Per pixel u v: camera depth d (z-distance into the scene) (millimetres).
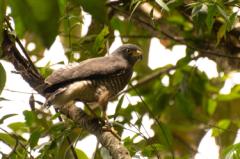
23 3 2592
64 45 11305
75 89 9250
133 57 12250
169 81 14758
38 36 2580
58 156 8047
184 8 11602
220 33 9562
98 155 8836
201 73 14453
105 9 2613
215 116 15492
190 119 14562
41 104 8500
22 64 7965
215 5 7988
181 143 15164
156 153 8234
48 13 2590
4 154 7672
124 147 7711
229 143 13484
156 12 12570
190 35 13164
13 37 7527
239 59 12320
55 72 9297
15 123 9805
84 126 8445
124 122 8836
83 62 10320
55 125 8133
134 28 13945
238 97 15289
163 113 15117
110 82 10727
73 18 8930
